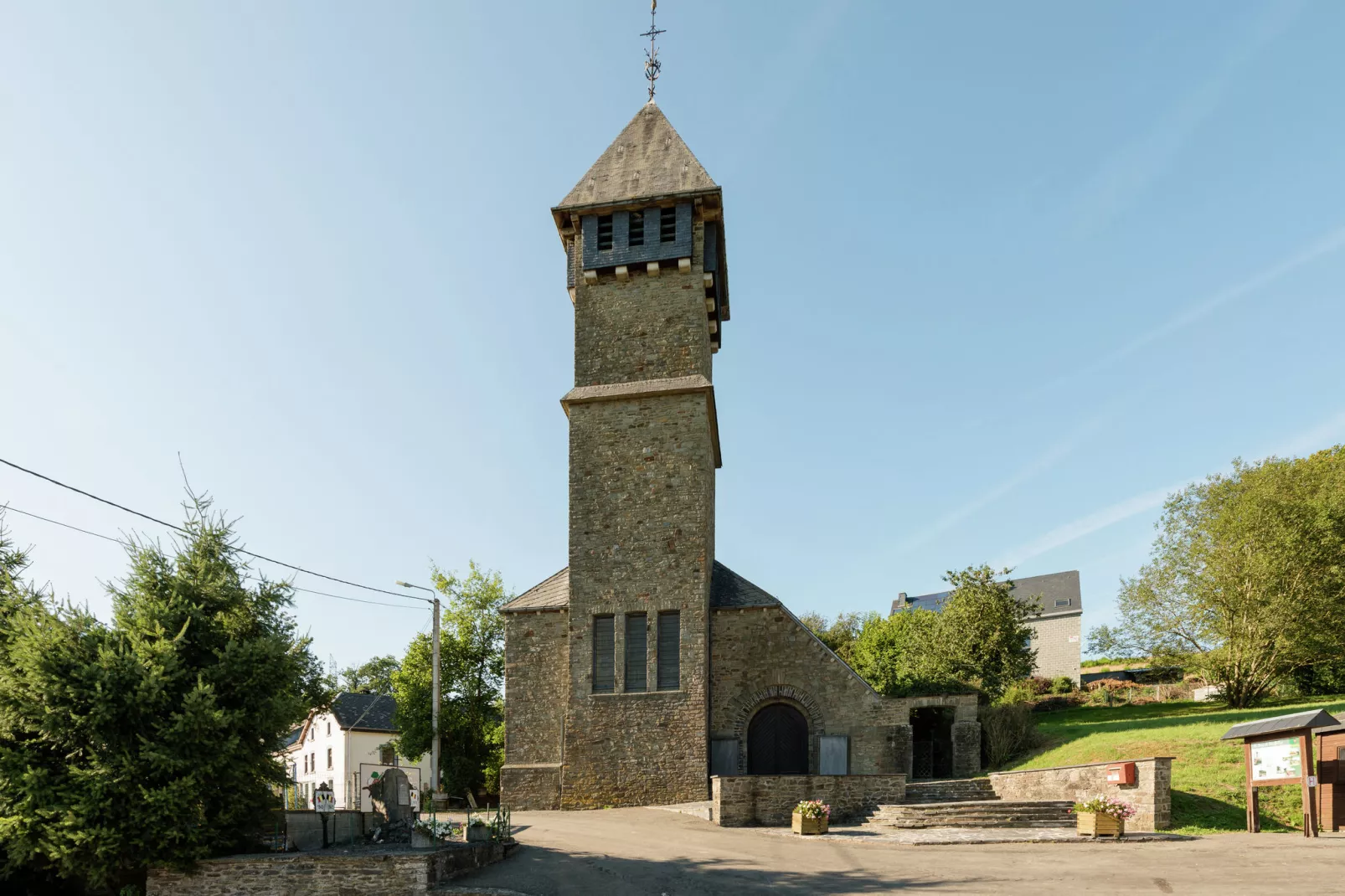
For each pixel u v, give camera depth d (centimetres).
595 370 3009
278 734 1669
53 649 1524
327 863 1520
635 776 2638
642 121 3325
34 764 1478
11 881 1639
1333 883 1222
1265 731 1770
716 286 3219
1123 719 3412
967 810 2042
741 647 2875
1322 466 3800
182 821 1495
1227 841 1658
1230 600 3409
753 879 1477
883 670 4109
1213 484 3650
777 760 2803
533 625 2934
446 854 1586
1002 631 3941
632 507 2852
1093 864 1459
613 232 3089
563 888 1509
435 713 2675
